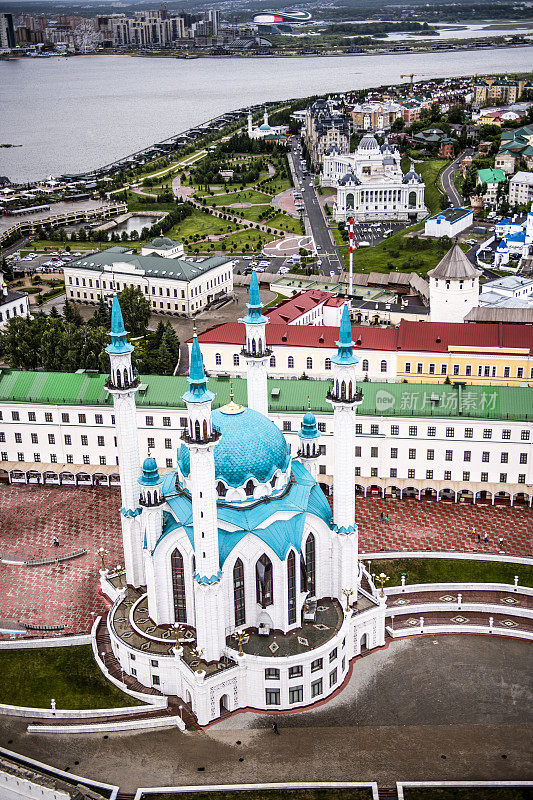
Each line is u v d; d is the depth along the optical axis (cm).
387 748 13000
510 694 14038
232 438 14225
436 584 16688
